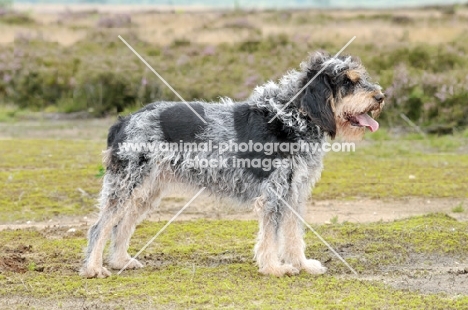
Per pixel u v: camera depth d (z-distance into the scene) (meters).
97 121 22.20
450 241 9.51
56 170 14.60
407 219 10.82
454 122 19.72
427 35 29.81
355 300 7.21
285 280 8.02
